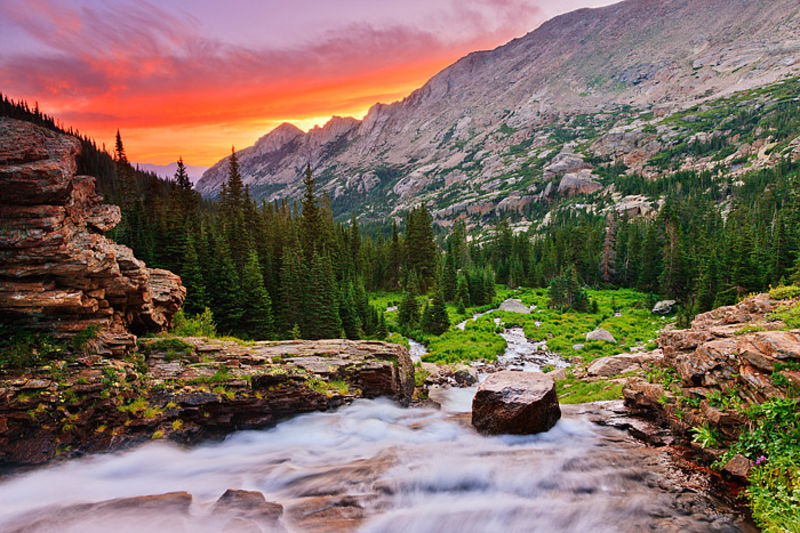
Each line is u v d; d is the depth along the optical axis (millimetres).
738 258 46781
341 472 11312
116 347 13859
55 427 11062
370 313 55812
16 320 12664
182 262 43781
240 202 66938
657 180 192250
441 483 10367
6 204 12023
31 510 9297
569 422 14047
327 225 83312
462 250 116625
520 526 8555
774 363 9211
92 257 13266
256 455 13039
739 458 9125
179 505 9211
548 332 48656
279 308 47812
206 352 16625
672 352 14367
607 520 8438
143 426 12359
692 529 7891
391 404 19094
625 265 94562
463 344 42812
